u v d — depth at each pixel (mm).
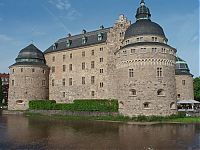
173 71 64188
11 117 72125
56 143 32656
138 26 66375
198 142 32719
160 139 34875
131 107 61219
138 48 61719
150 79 60594
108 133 40594
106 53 80188
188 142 32750
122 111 63531
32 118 68375
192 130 42938
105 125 51125
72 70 88312
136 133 40250
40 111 81188
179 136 37156
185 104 86562
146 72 60906
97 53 82500
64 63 90812
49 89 94250
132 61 62125
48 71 95062
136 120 57344
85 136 37906
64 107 76000
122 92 63812
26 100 88750
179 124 51344
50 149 29156
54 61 93938
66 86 89125
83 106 71750
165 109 60656
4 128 47375
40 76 91938
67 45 92062
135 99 60906
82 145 31281
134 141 33594
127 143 32312
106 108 67250
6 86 127562
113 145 31156
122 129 45000
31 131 43375
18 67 90000
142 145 31047
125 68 63406
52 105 79250
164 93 61188
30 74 90125
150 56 61156
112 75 78250
